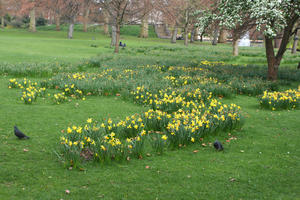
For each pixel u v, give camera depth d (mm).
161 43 45844
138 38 55312
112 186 4043
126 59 19828
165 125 6484
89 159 4895
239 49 38312
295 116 8258
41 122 6938
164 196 3814
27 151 5145
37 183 4039
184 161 5000
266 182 4254
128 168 4648
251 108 9297
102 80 11453
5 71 13836
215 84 11641
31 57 20703
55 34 52938
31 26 55156
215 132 6504
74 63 17562
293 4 11734
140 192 3900
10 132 6109
